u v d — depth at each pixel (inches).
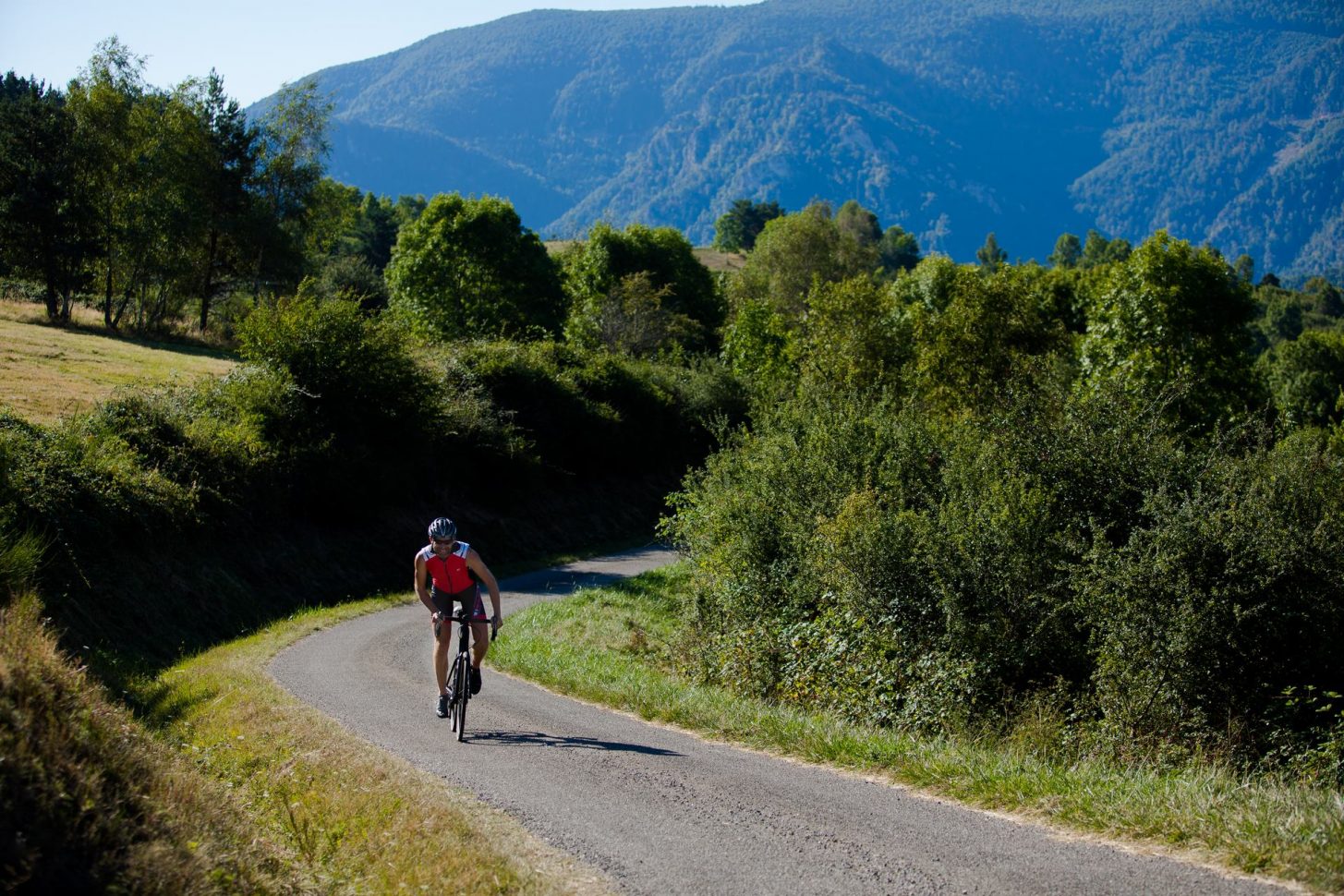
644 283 2711.6
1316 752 379.9
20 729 195.6
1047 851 221.9
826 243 3784.5
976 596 498.9
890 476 690.2
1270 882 194.2
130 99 2087.8
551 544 1465.3
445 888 202.7
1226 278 1395.2
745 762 320.2
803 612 606.9
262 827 236.4
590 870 215.5
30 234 1886.1
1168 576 440.5
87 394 1119.6
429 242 2559.1
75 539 647.8
